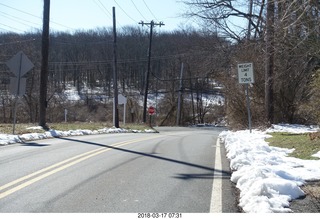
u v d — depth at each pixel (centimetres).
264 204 551
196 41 3525
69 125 2628
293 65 1791
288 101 1959
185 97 6875
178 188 703
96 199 628
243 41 2395
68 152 1169
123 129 2923
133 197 641
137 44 8069
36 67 6366
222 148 1325
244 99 2102
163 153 1175
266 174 696
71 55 8894
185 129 4112
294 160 912
